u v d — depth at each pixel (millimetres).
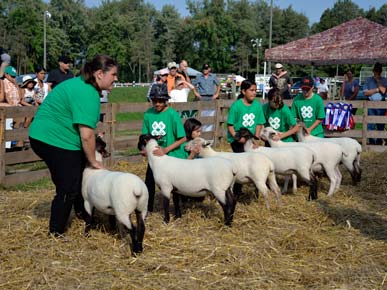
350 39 20859
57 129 5402
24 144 10805
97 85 5359
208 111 13219
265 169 6695
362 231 6051
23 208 6859
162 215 6473
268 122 8641
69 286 4297
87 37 97312
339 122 13336
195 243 5375
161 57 106438
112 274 4562
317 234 5875
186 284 4348
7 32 81188
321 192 8172
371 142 14109
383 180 9070
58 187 5520
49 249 5152
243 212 6598
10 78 10898
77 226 5840
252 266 4789
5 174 8875
